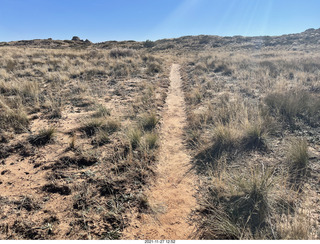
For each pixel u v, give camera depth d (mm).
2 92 8586
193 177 3850
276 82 9031
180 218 2961
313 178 3422
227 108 6539
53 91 9438
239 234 2541
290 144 4352
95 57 19281
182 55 27781
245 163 4027
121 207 3123
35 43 45344
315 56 16469
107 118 6086
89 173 3857
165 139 5453
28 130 5551
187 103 8516
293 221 2580
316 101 6152
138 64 16938
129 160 4188
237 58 17438
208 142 4934
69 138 5199
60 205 3105
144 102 8117
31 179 3674
